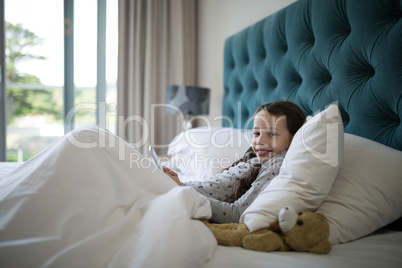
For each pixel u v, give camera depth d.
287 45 1.55
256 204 0.75
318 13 1.31
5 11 2.65
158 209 0.65
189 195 0.70
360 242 0.76
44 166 0.76
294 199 0.73
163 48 2.79
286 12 1.54
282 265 0.61
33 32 2.75
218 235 0.73
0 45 2.55
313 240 0.66
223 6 2.43
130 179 0.83
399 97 0.98
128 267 0.54
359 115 1.12
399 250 0.70
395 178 0.80
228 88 2.21
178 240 0.58
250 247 0.68
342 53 1.19
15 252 0.56
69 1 2.74
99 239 0.59
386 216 0.78
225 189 1.02
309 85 1.38
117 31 2.73
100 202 0.71
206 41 2.73
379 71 1.04
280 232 0.70
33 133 2.87
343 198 0.79
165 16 2.78
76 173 0.76
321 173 0.75
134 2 2.68
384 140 1.04
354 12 1.13
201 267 0.59
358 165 0.84
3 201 0.70
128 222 0.65
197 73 2.92
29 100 2.82
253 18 2.04
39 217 0.67
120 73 2.68
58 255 0.55
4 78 2.58
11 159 2.85
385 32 1.03
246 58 1.98
